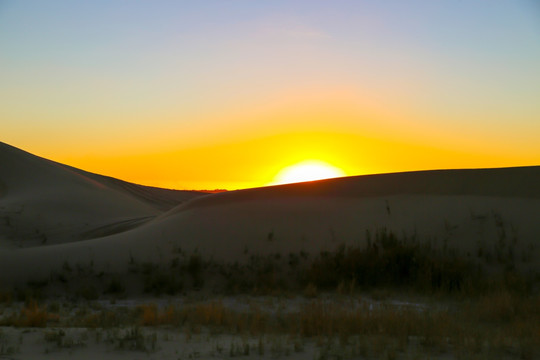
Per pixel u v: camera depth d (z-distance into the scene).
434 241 18.78
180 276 17.52
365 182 24.69
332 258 17.97
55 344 9.16
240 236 20.20
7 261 18.00
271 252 19.00
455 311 13.09
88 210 37.88
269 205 22.92
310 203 22.88
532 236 18.23
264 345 9.19
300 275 17.45
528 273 16.52
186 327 10.83
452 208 20.83
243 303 14.76
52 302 15.30
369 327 10.40
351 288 15.61
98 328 10.80
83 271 17.56
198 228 21.00
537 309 12.64
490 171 23.97
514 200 20.94
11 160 46.34
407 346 9.20
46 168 47.59
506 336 9.88
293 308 13.76
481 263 17.34
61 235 30.31
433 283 16.31
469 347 8.84
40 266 17.75
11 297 15.77
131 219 32.88
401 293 15.84
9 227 31.20
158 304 14.98
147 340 9.48
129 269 17.77
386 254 17.41
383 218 20.91
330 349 8.88
